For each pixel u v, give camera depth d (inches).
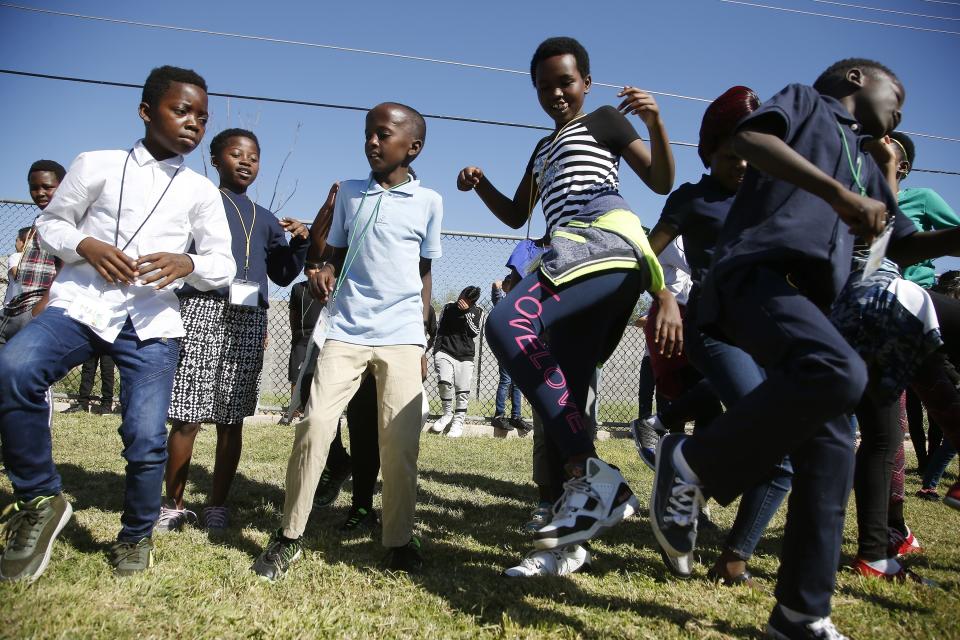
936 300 110.1
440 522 140.2
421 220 114.3
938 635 84.6
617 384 363.6
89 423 252.4
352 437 131.2
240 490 160.4
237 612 83.2
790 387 69.9
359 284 111.0
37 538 90.8
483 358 356.5
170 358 102.0
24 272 150.4
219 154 146.0
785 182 76.5
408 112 114.4
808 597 75.8
